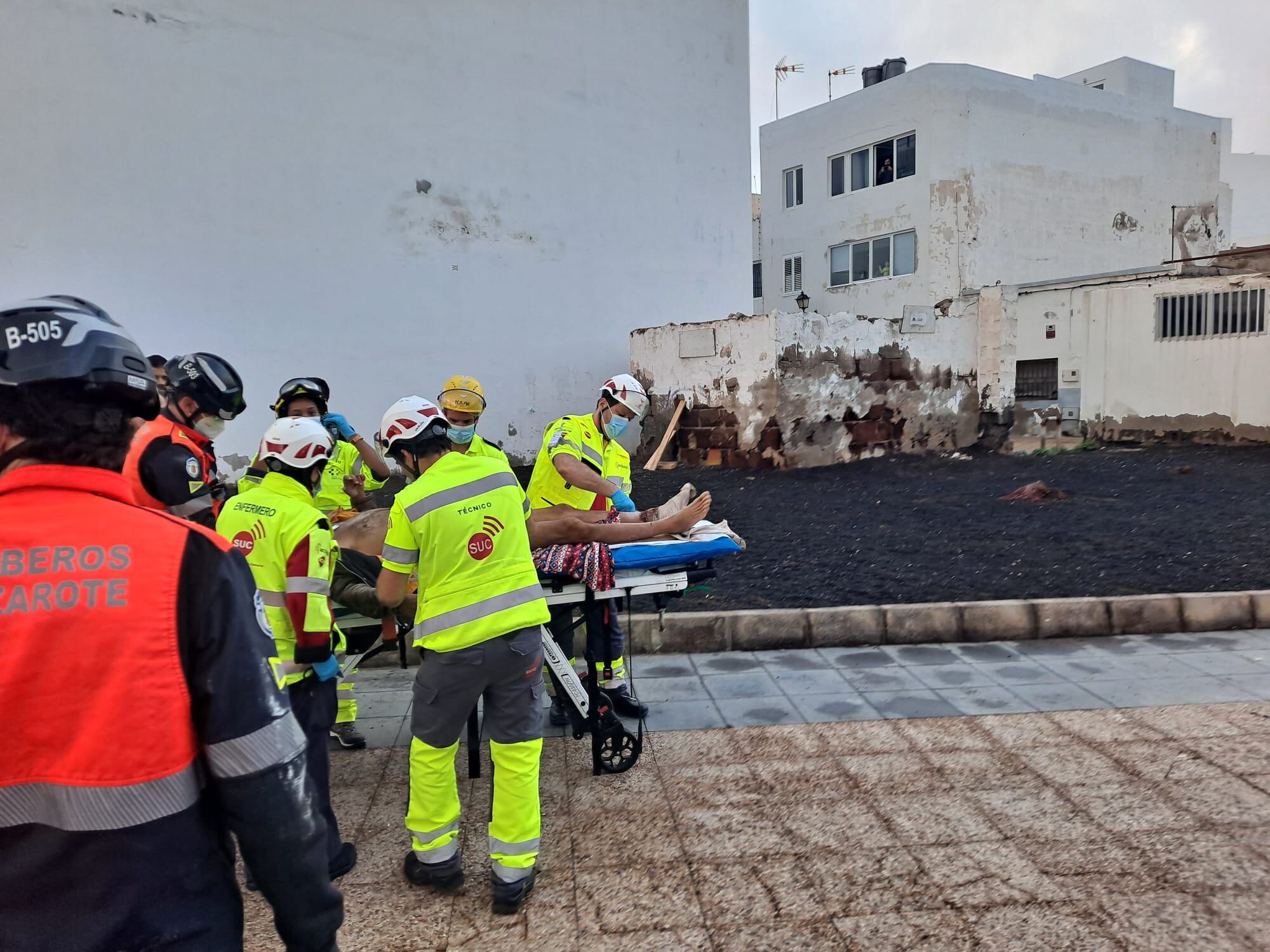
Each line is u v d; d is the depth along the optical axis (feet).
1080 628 18.06
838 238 74.54
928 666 16.28
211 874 4.00
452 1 43.45
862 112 71.15
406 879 9.55
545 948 8.31
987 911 8.69
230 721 3.91
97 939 3.65
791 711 14.16
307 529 9.08
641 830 10.46
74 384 3.81
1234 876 9.23
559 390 48.73
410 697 15.46
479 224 45.14
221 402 10.02
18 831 3.67
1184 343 50.11
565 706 13.50
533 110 46.78
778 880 9.33
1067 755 12.30
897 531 27.50
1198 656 16.62
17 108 33.12
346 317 41.06
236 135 37.68
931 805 10.92
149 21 35.29
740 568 22.90
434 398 43.98
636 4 50.80
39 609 3.64
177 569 3.88
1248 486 34.86
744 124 57.21
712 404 43.80
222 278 37.73
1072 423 54.44
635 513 13.64
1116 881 9.18
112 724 3.67
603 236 50.08
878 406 45.14
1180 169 78.54
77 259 34.55
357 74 40.70
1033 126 69.51
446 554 8.98
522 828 8.96
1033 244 70.38
